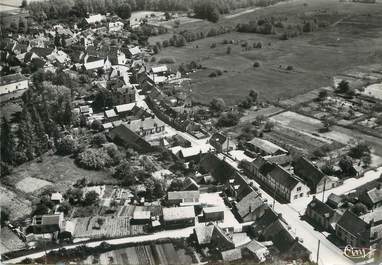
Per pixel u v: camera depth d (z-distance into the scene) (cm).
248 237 17188
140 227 17912
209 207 18400
